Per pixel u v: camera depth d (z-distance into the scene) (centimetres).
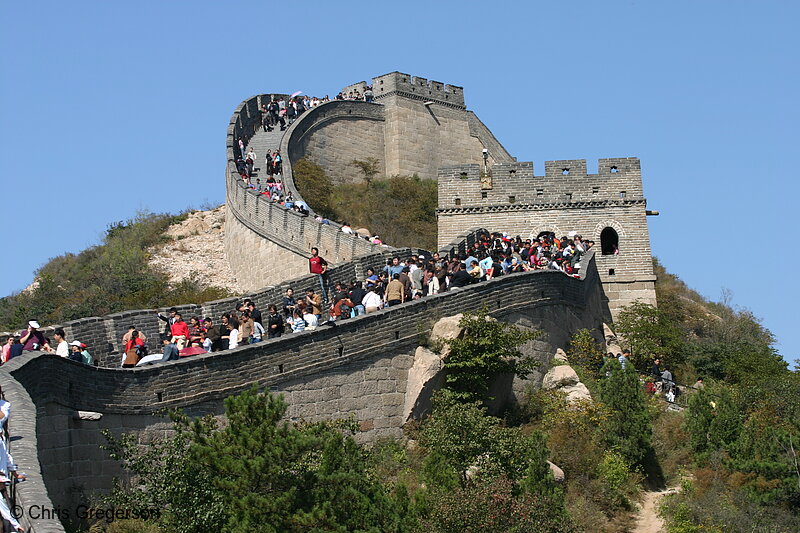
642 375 5134
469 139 9281
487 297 4309
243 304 4072
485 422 3506
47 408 2997
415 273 4297
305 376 3719
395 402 3916
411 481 3500
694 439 4169
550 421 4056
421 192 8344
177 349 3594
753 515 3694
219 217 7469
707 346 5878
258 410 2856
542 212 6425
